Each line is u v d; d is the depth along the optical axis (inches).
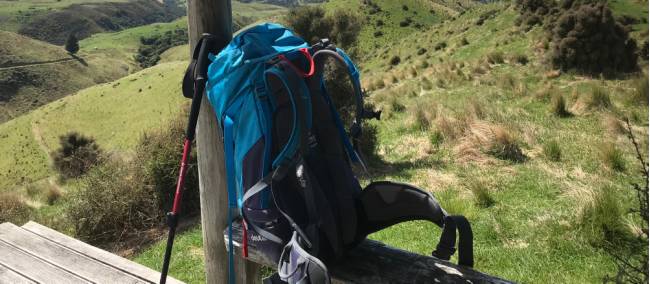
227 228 111.0
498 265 191.2
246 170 79.3
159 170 382.3
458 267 85.5
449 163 343.6
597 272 174.4
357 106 85.6
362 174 350.0
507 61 729.6
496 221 229.1
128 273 131.3
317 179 78.5
